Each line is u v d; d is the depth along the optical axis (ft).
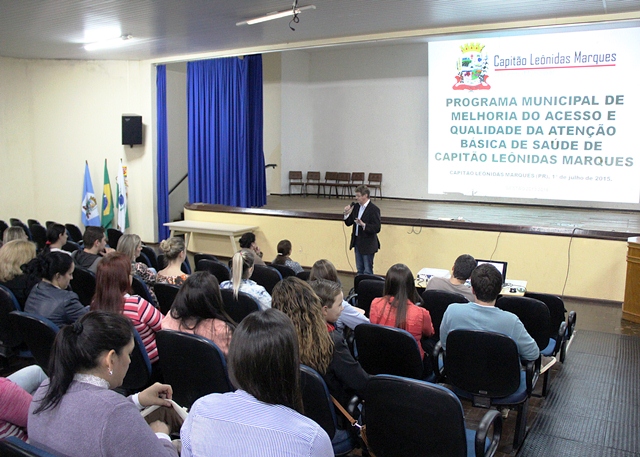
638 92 23.38
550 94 25.11
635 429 10.27
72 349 4.52
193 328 8.22
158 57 30.94
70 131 32.63
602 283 20.16
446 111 27.43
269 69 43.60
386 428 6.44
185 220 29.40
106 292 9.13
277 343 3.89
